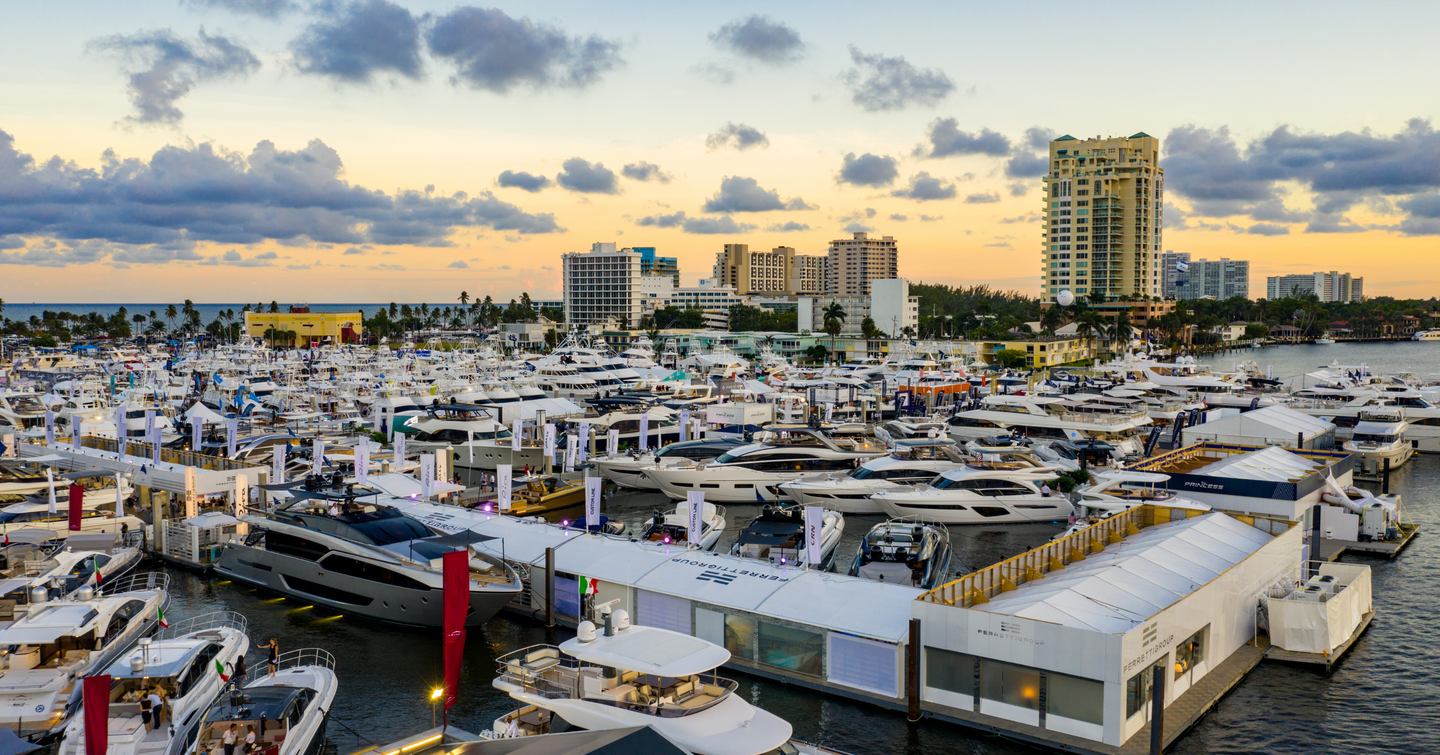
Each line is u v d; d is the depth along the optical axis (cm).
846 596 4309
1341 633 4584
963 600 4081
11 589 4384
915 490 7388
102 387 13275
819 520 4778
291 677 3834
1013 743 3638
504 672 3528
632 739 2686
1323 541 6562
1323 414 11862
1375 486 8956
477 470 9312
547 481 8044
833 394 12631
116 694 3622
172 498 6900
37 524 6097
